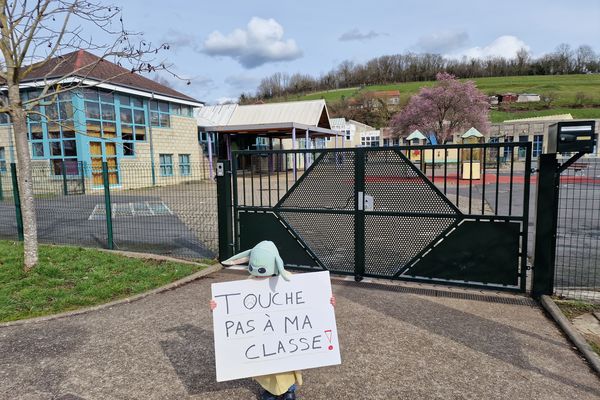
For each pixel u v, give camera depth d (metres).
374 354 3.47
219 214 6.27
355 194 5.44
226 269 6.12
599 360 3.24
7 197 15.25
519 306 4.54
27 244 5.80
